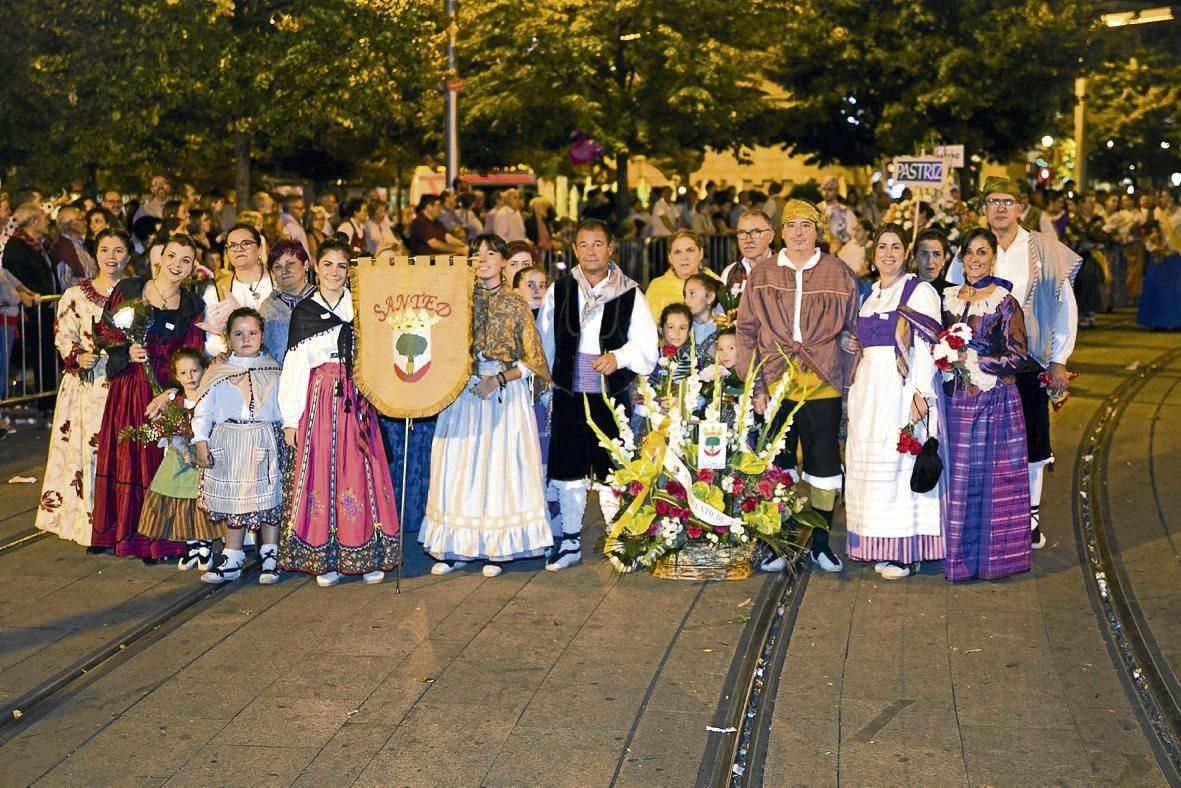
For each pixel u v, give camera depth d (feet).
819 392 25.43
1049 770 17.08
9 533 28.55
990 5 87.35
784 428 24.98
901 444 24.26
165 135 55.47
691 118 78.28
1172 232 66.39
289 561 24.72
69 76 49.96
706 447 24.75
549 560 26.00
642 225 69.87
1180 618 22.84
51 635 22.25
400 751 17.69
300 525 24.63
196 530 25.59
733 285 28.60
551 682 20.01
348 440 24.64
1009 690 19.69
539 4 73.82
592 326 25.62
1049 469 27.45
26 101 49.90
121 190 64.95
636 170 114.62
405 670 20.53
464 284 24.35
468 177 95.76
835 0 88.33
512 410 25.48
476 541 25.27
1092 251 71.72
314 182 81.97
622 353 25.41
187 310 26.48
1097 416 42.29
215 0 51.34
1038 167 71.41
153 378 26.14
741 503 25.02
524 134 79.10
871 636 22.04
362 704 19.22
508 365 25.08
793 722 18.58
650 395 25.29
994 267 26.32
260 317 25.02
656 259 61.93
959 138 89.71
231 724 18.58
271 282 26.37
